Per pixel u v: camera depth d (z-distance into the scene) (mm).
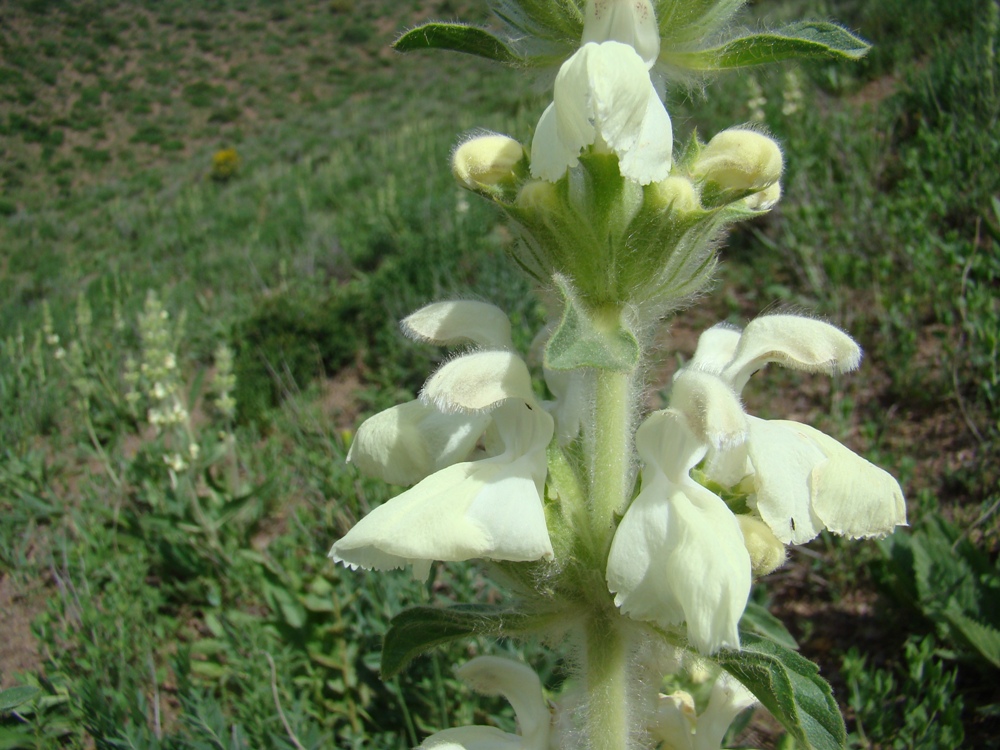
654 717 125
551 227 96
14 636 304
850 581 265
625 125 84
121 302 680
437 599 245
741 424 90
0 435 437
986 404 302
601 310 97
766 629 164
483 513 89
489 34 111
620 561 87
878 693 207
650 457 97
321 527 304
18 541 356
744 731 218
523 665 124
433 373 102
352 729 233
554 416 119
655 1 106
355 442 113
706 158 104
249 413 440
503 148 106
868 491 93
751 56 106
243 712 218
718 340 124
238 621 259
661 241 95
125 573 297
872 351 355
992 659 213
